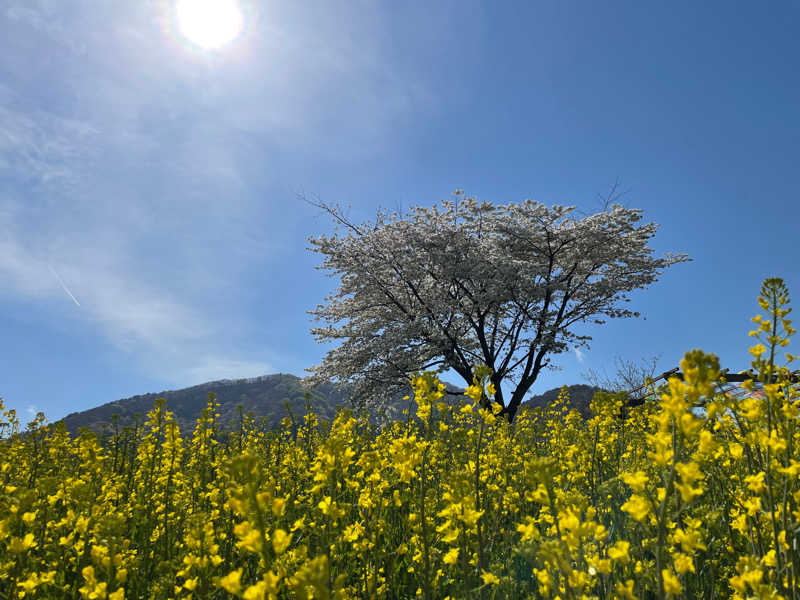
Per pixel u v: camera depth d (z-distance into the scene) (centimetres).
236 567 357
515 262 2125
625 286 2228
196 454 594
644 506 180
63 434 666
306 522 390
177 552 397
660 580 169
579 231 2105
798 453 298
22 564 294
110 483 541
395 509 432
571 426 615
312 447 680
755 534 279
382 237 2225
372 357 2123
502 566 293
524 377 2095
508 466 445
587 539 248
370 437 639
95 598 236
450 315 2158
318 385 2322
